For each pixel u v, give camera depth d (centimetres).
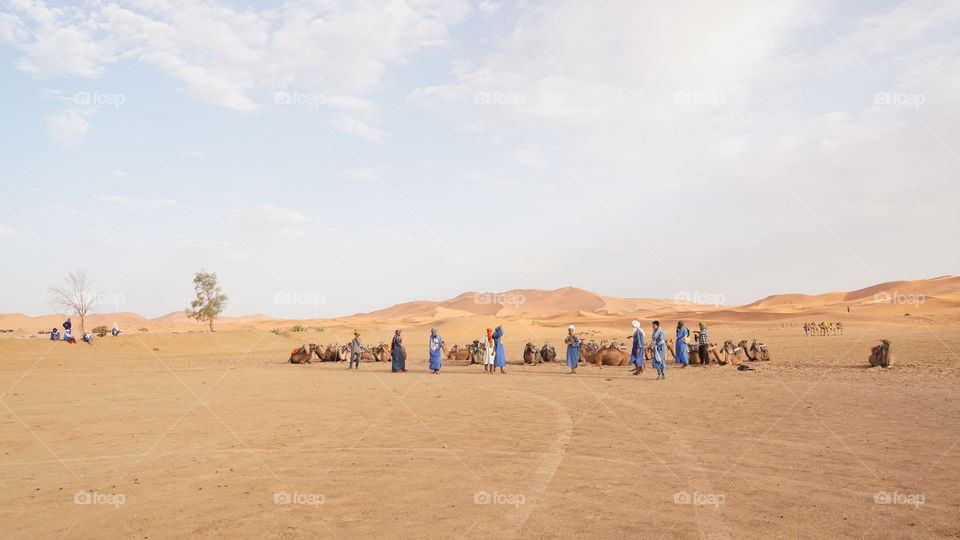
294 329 7612
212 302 9712
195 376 2555
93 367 3250
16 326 14475
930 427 1108
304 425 1252
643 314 14388
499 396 1714
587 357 3016
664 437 1066
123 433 1182
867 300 17712
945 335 4591
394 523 628
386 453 973
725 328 8738
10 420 1354
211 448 1032
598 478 796
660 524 611
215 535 600
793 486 744
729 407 1412
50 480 830
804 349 3694
